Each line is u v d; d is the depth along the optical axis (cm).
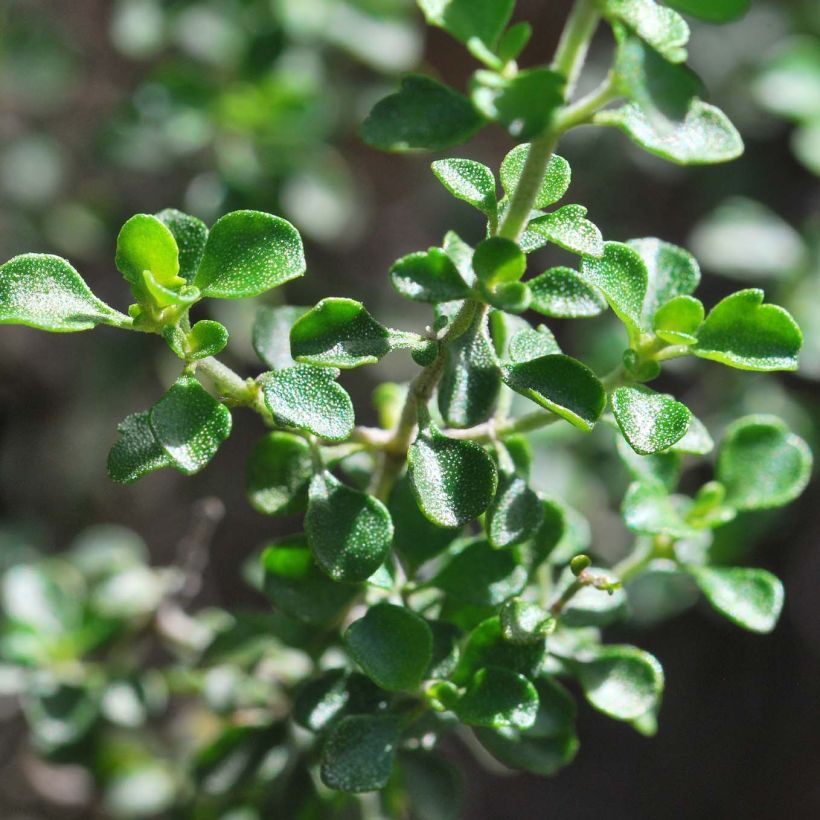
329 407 24
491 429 25
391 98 23
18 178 47
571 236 24
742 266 43
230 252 24
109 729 34
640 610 43
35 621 32
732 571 26
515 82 22
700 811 53
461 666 25
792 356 24
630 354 25
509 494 25
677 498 28
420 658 25
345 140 55
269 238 24
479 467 24
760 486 27
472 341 24
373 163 57
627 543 43
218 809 30
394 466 26
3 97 49
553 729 26
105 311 24
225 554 52
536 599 27
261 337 26
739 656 53
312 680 26
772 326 24
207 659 28
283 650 29
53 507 51
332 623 27
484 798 53
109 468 24
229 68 40
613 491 43
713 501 27
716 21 23
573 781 54
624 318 25
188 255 25
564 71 23
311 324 24
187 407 24
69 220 47
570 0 55
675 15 23
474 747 31
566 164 24
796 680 52
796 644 52
